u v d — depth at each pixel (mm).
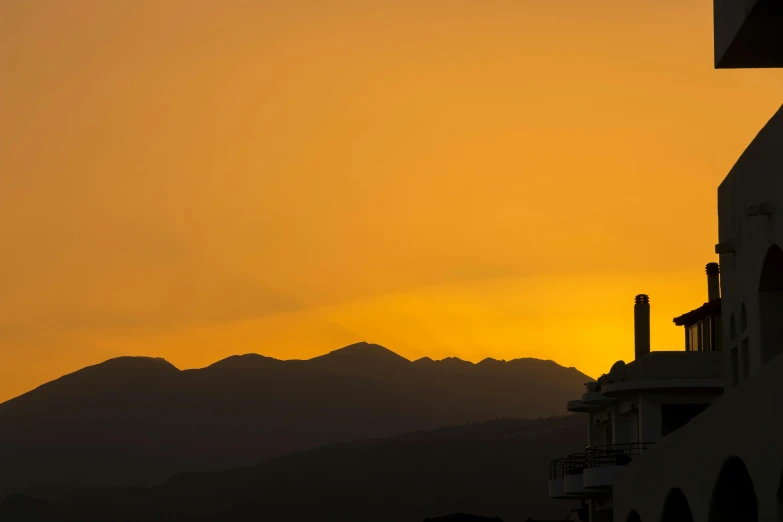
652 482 53000
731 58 50812
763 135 45031
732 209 50312
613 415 81500
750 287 47125
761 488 34656
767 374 33906
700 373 72875
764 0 44938
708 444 41625
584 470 75312
